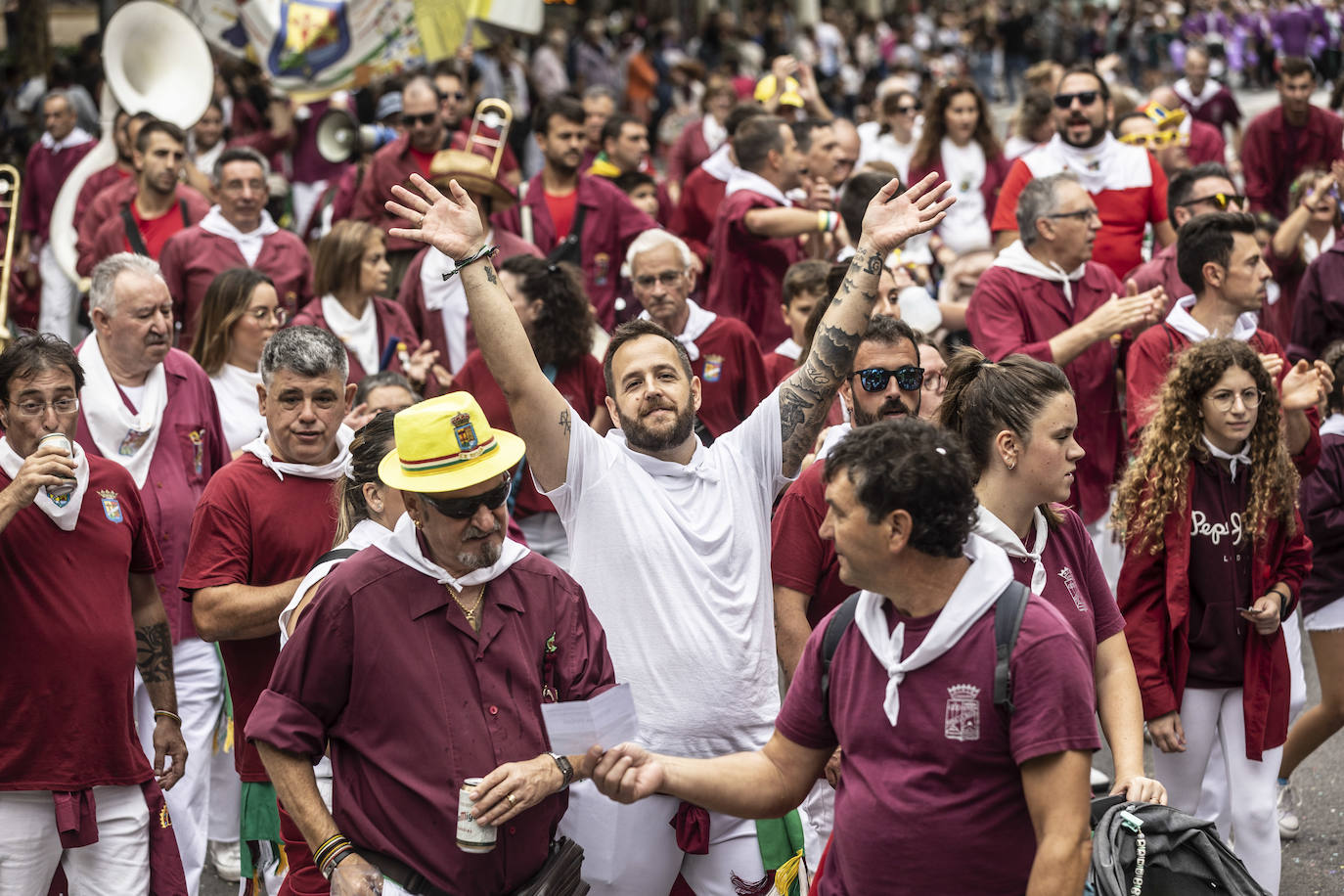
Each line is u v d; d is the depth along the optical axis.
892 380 5.67
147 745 6.51
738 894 5.12
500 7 14.12
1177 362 5.94
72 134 14.45
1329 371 6.88
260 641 5.94
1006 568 3.70
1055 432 4.51
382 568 4.31
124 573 5.55
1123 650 4.85
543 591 4.48
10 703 5.27
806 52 35.41
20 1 20.62
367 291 8.64
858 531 3.68
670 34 33.78
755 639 5.09
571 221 11.19
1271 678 5.95
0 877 5.27
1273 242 11.06
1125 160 10.60
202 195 11.96
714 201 11.65
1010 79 40.53
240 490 5.96
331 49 13.86
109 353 6.95
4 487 5.38
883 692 3.75
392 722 4.25
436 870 4.20
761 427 5.31
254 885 5.98
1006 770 3.64
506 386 5.05
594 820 4.93
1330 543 7.09
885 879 3.72
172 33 12.64
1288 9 35.78
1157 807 4.11
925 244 11.80
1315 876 6.86
